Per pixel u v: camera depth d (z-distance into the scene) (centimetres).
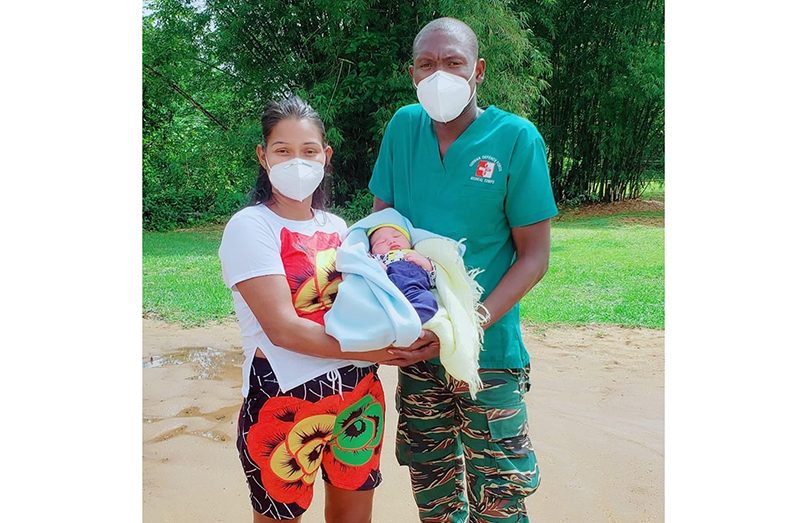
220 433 398
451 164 245
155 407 432
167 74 1372
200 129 1429
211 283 768
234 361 517
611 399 452
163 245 1059
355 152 1277
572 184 1496
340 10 1148
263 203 234
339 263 229
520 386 257
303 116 227
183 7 1344
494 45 1126
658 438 396
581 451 381
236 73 1323
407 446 266
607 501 333
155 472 356
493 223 246
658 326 618
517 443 253
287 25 1230
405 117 260
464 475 290
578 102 1430
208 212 1370
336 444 233
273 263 217
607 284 778
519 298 243
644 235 1118
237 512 323
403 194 260
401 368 264
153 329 602
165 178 1384
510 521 252
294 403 222
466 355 224
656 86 1321
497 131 241
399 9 1199
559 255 957
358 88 1188
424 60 235
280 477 225
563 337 591
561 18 1377
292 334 215
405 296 225
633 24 1358
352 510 241
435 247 237
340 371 228
